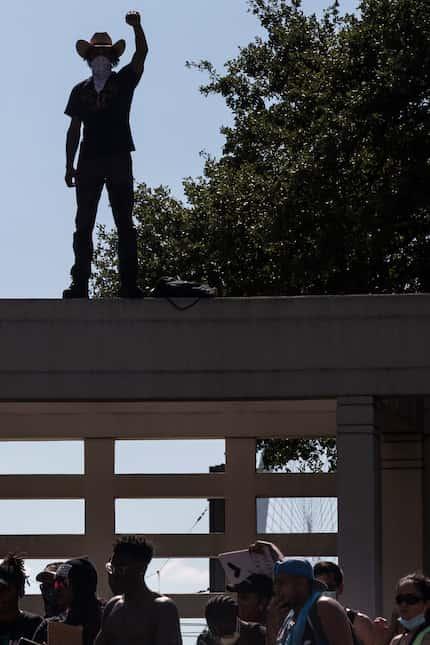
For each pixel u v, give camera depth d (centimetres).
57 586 1398
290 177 4606
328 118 4612
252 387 2412
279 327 2422
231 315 2431
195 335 2428
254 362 2417
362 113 4612
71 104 2555
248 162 5256
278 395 2408
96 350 2430
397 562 2941
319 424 2897
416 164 4622
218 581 3559
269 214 4700
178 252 5134
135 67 2536
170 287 2458
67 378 2422
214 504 3906
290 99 4994
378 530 2412
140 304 2442
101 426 2919
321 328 2414
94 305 2439
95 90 2533
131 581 1284
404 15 4634
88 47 2548
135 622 1277
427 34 4569
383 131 4688
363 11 4869
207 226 5028
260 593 1370
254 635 1348
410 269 4775
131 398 2417
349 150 4600
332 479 2892
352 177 4628
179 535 2914
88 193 2541
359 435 2386
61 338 2433
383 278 4794
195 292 2452
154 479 2917
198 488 2914
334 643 1202
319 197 4578
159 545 2914
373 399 2395
